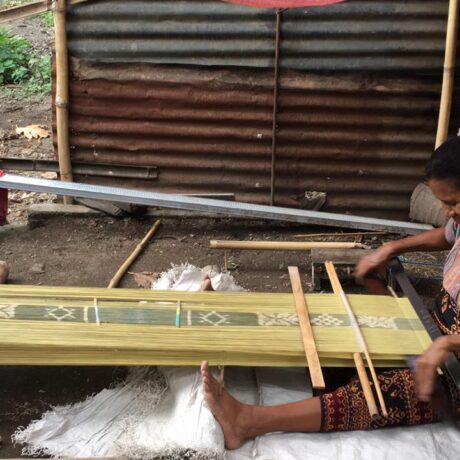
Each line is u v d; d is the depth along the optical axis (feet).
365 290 11.81
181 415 7.86
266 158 14.12
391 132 13.70
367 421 7.96
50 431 8.06
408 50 12.98
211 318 8.72
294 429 7.95
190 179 14.46
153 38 13.16
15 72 24.68
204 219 14.47
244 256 13.05
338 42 12.98
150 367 8.98
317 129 13.76
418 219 13.83
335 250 11.85
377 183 14.19
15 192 16.19
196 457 7.61
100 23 13.08
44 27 30.60
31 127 20.06
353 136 13.76
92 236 13.70
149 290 9.33
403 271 9.73
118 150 14.25
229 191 14.51
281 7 11.19
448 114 13.07
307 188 14.34
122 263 12.74
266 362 8.29
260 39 13.01
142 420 8.07
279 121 13.70
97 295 9.07
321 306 9.18
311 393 8.65
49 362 8.19
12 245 13.29
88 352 8.18
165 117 13.83
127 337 8.21
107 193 12.68
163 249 13.25
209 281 9.72
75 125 13.99
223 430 7.72
